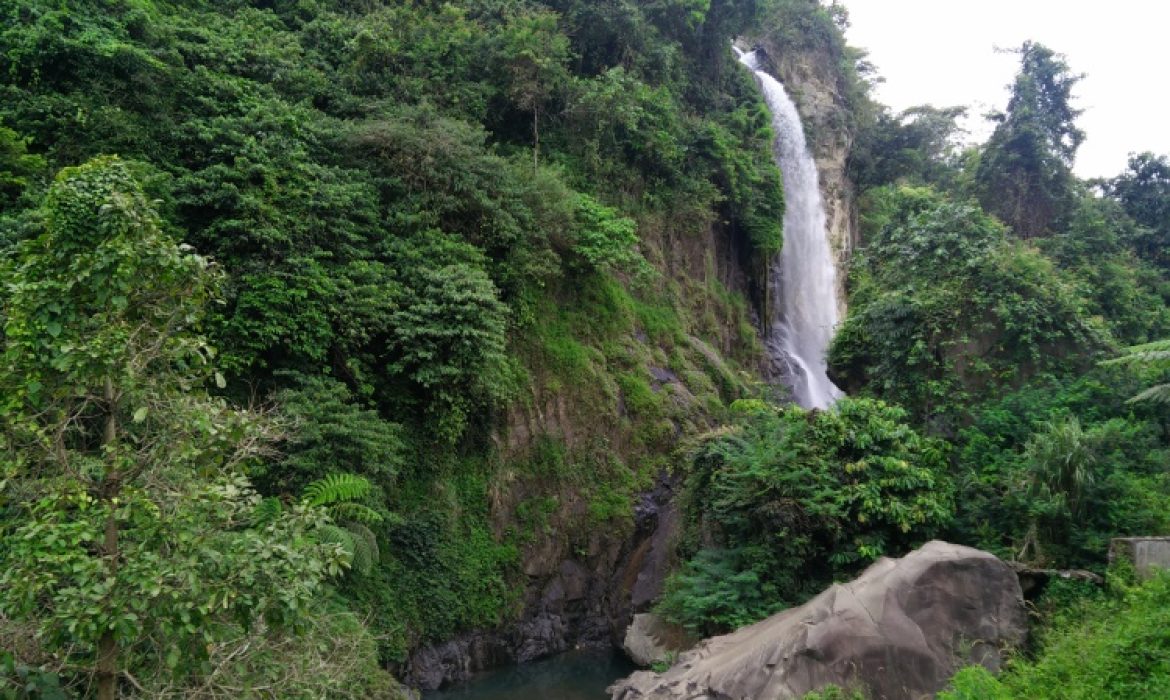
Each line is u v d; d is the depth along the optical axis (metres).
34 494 4.81
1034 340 14.39
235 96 15.70
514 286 17.92
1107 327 16.94
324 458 11.84
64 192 4.81
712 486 14.38
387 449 12.75
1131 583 9.06
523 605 15.76
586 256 19.72
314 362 13.65
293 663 6.16
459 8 22.95
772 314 31.38
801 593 11.85
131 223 4.76
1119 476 10.45
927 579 9.40
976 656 8.93
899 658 8.87
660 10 27.97
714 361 23.39
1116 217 28.22
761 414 15.34
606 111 23.03
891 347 15.52
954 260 15.73
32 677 4.65
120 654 5.28
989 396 14.20
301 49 18.86
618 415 19.09
